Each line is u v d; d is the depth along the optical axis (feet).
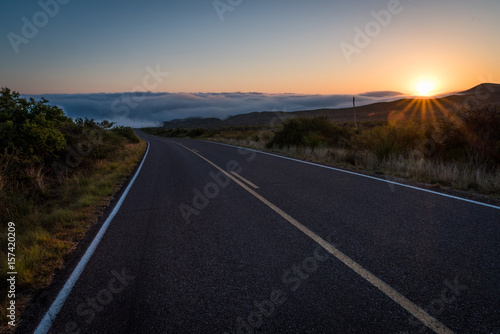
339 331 6.57
